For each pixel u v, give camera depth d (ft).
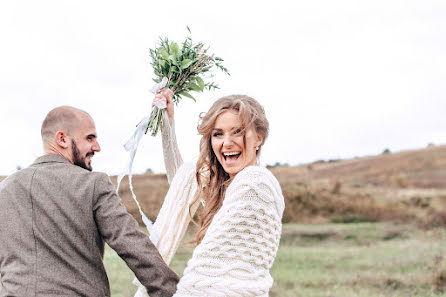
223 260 5.82
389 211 41.73
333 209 41.88
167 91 8.02
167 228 7.59
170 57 7.95
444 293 21.45
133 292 14.15
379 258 27.20
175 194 7.68
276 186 6.20
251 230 5.85
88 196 6.48
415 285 22.25
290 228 36.78
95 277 6.41
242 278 5.72
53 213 6.36
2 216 6.45
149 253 6.41
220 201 6.82
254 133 6.46
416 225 37.52
